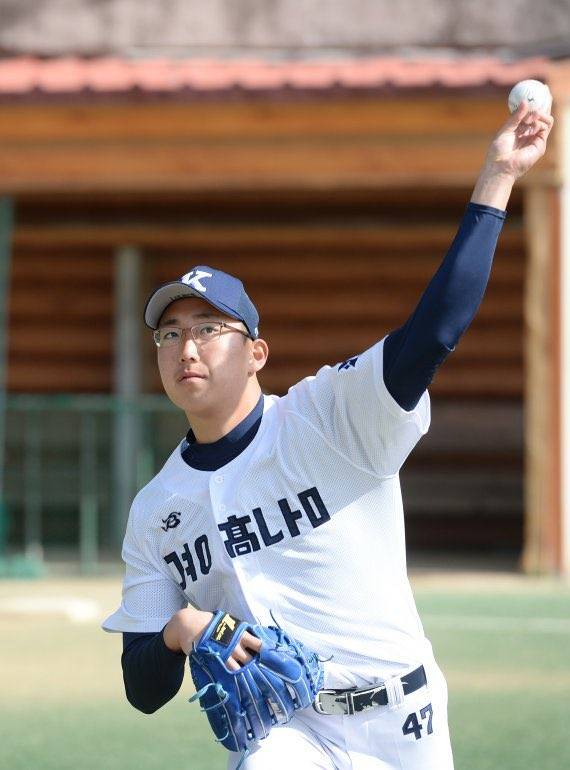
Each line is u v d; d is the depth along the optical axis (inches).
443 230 2112.5
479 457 2231.8
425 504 2220.7
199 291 481.1
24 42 1844.2
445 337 455.2
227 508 487.8
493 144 468.4
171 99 1729.8
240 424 494.0
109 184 1806.1
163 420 2091.5
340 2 1812.3
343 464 482.3
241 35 1834.4
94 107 1788.9
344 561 487.2
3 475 2245.3
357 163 1769.2
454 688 1095.0
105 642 1347.2
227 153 1788.9
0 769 856.3
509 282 2172.7
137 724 986.1
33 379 2267.5
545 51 1750.7
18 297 2240.4
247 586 489.7
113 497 2134.6
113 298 2235.5
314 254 2196.1
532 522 1758.1
